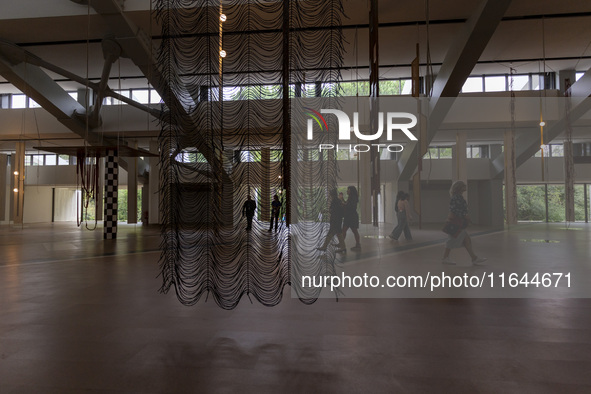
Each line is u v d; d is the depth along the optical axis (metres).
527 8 9.06
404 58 11.76
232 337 2.60
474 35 8.86
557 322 2.88
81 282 4.46
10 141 18.33
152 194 19.30
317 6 3.58
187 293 3.86
